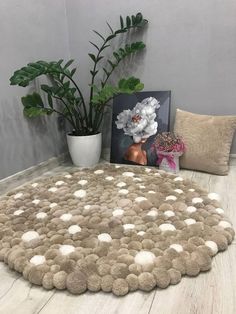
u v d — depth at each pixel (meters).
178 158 2.26
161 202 1.72
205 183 2.05
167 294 1.13
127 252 1.30
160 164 2.28
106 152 2.69
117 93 2.21
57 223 1.55
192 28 2.20
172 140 2.19
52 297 1.15
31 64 2.00
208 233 1.41
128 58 2.42
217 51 2.18
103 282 1.15
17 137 2.12
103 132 2.66
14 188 2.09
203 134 2.19
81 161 2.47
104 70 2.44
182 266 1.21
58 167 2.52
